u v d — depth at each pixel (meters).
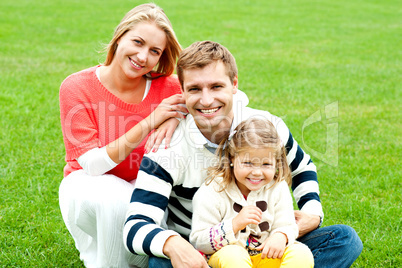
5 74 7.95
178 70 2.61
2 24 12.27
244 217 2.42
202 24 13.70
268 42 11.82
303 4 18.58
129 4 16.36
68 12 14.57
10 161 4.63
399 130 6.01
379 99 7.45
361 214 3.81
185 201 2.68
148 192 2.52
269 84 7.96
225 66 2.54
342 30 13.83
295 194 2.88
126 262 2.79
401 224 3.67
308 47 11.44
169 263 2.39
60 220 3.69
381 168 4.80
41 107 6.34
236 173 2.54
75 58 9.35
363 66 9.69
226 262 2.37
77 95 2.90
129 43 2.81
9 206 3.84
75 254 3.24
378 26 14.65
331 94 7.60
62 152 4.94
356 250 2.57
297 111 6.59
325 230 2.65
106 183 2.73
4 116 5.91
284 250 2.47
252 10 16.72
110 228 2.69
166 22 2.85
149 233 2.37
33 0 16.33
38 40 10.83
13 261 3.12
